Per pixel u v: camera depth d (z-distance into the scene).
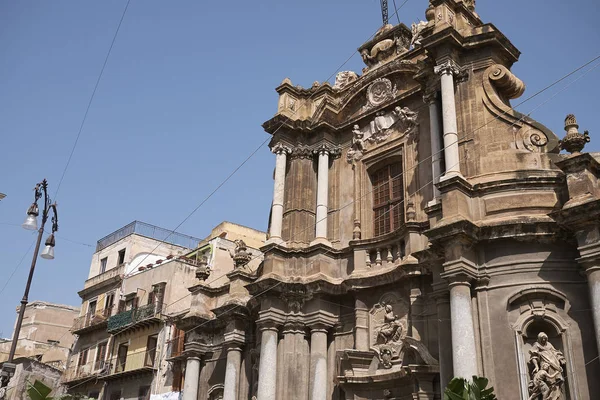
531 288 16.08
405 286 20.02
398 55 24.09
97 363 39.88
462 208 17.08
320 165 24.19
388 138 23.11
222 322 25.66
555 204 16.78
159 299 36.84
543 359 15.31
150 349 35.91
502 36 19.81
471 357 15.50
